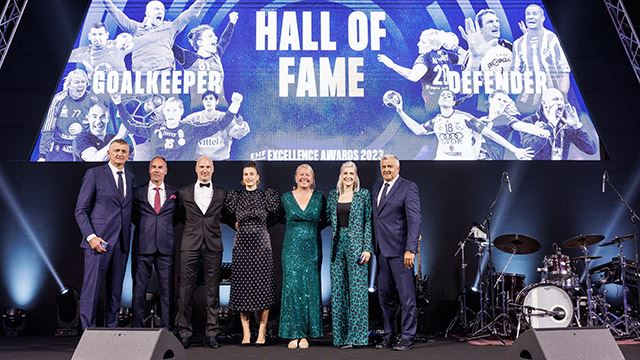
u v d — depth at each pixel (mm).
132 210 4898
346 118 6785
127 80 6805
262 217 5000
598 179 6734
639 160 6734
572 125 6797
